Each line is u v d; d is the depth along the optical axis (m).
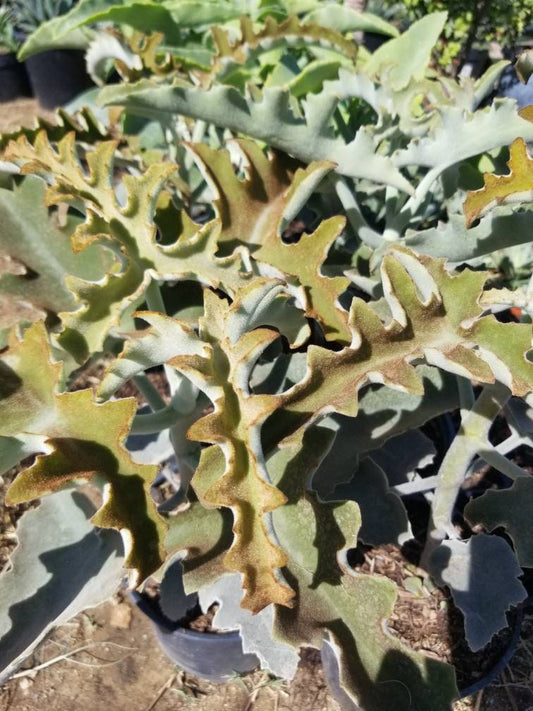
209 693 0.70
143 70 0.65
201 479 0.35
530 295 0.39
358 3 1.27
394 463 0.63
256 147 0.53
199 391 0.50
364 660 0.37
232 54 0.63
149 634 0.75
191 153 0.50
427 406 0.57
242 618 0.49
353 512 0.40
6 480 0.83
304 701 0.69
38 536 0.45
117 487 0.34
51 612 0.42
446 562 0.57
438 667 0.38
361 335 0.37
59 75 1.61
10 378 0.36
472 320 0.39
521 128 0.51
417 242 0.52
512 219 0.48
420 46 0.75
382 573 0.65
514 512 0.51
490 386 0.50
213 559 0.39
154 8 0.82
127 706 0.70
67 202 0.45
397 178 0.56
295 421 0.36
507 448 0.61
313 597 0.38
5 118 1.65
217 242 0.50
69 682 0.71
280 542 0.40
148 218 0.45
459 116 0.53
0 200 0.52
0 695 0.70
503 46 1.29
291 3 0.94
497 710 0.69
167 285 0.55
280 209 0.51
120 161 0.61
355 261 0.66
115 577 0.41
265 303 0.38
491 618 0.54
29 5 1.64
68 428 0.35
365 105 0.80
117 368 0.37
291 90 0.75
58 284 0.52
